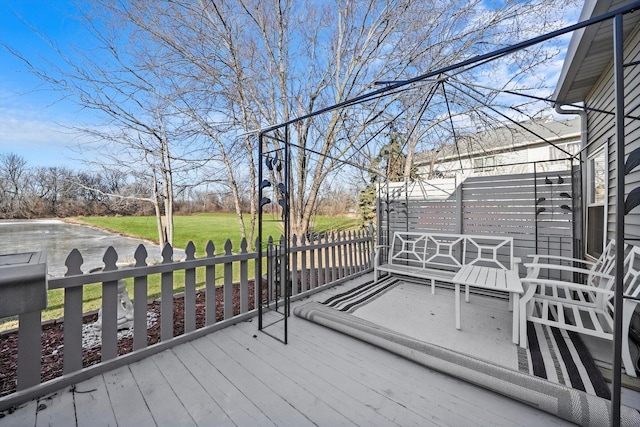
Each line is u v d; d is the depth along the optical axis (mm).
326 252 4016
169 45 5086
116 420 1473
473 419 1470
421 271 3789
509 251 4098
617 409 1124
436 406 1569
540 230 3918
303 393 1682
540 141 8977
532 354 2076
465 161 9703
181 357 2100
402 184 5094
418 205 4938
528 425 1429
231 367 1961
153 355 2127
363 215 9328
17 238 6656
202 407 1567
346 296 3561
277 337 2424
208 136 5680
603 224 3186
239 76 5340
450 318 2850
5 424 1440
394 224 5223
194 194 6270
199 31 5133
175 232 8594
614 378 1127
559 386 1564
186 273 2381
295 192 6227
